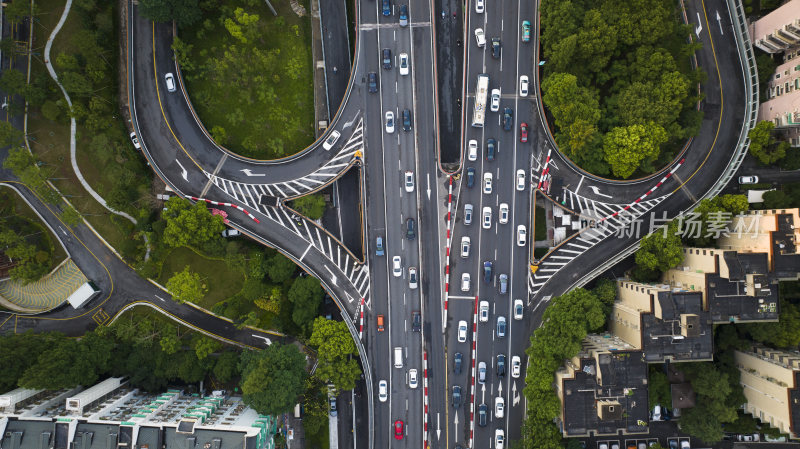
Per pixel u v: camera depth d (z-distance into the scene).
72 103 79.88
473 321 82.69
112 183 81.81
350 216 86.62
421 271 83.06
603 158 79.12
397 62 81.88
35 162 76.56
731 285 67.31
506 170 82.75
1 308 83.25
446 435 82.69
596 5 79.12
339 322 80.44
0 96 79.12
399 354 82.12
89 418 68.81
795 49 77.81
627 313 74.81
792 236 67.12
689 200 82.62
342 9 85.00
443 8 85.62
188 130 82.25
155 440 68.19
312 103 85.44
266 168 82.88
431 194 82.69
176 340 79.00
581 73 80.19
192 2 76.38
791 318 73.81
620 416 66.06
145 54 81.25
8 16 74.06
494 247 83.00
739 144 82.12
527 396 75.38
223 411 76.75
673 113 76.94
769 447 84.44
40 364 70.25
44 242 82.50
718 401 75.31
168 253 83.62
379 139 82.38
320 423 81.56
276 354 76.50
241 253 83.25
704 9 82.62
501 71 82.25
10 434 66.56
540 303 82.88
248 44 83.12
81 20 79.38
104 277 84.00
